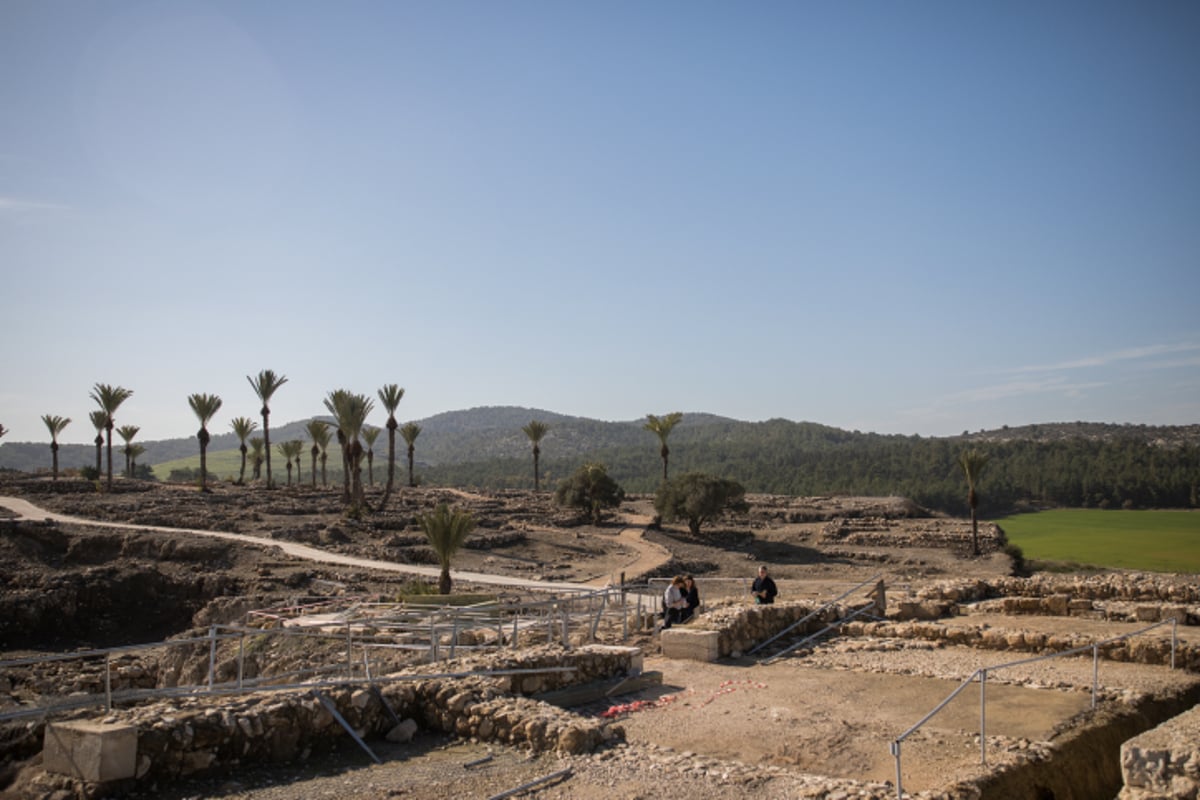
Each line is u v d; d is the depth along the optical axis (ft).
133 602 144.56
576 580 167.02
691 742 35.76
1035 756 32.14
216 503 234.38
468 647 59.06
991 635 55.57
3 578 148.36
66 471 327.47
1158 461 494.18
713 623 56.65
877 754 33.78
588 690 43.16
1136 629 58.13
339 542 188.96
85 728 28.22
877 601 68.95
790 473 606.55
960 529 239.09
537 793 28.17
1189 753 25.82
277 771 30.91
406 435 347.36
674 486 243.40
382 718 35.70
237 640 88.28
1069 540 287.89
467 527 126.62
